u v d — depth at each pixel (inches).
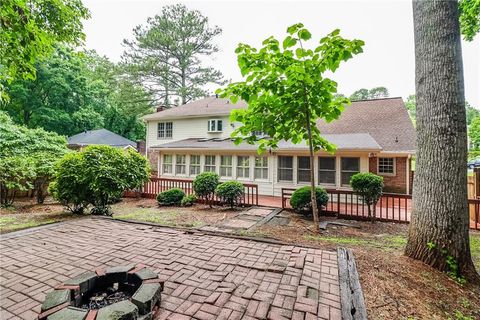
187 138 679.1
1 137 393.4
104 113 1146.0
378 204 396.8
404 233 230.2
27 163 327.0
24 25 159.9
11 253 147.0
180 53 865.5
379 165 475.2
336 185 416.8
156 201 395.2
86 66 1059.3
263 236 197.8
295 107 201.0
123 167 278.2
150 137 733.3
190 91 869.2
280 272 122.6
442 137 138.2
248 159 487.8
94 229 201.6
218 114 633.0
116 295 101.0
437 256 135.5
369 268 130.2
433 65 141.3
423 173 144.1
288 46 172.4
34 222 236.8
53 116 917.2
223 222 254.4
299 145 435.5
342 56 169.5
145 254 146.3
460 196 135.5
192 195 364.8
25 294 101.7
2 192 324.2
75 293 90.7
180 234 188.5
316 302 95.9
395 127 510.0
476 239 215.3
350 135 464.8
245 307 92.2
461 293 115.6
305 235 212.2
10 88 827.4
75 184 261.6
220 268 127.1
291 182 448.1
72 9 231.0
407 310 96.7
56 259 138.3
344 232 229.5
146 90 868.6
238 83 184.1
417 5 149.2
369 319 88.8
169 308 91.3
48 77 884.0
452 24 138.3
